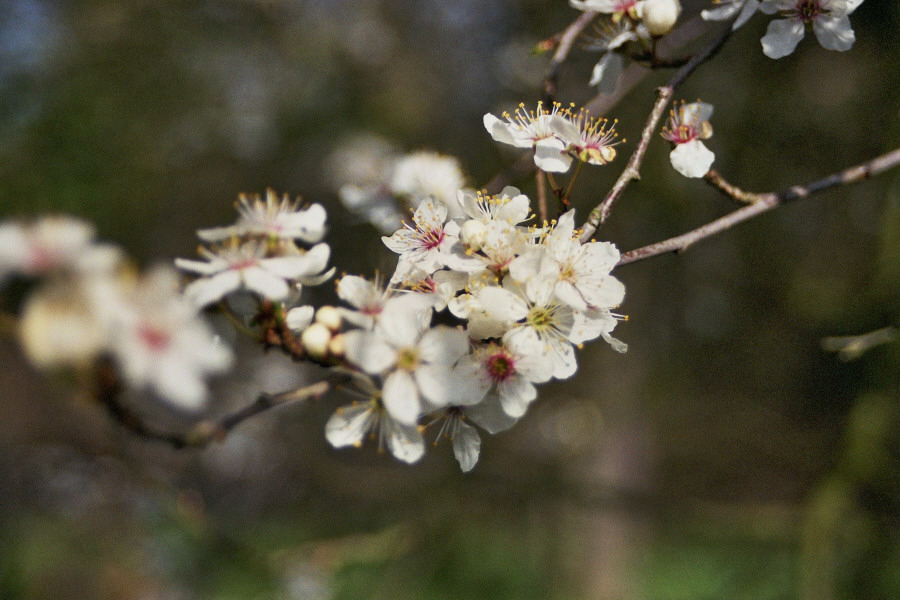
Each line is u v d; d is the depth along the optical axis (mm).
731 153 5227
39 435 6227
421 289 1699
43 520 5551
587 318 1651
